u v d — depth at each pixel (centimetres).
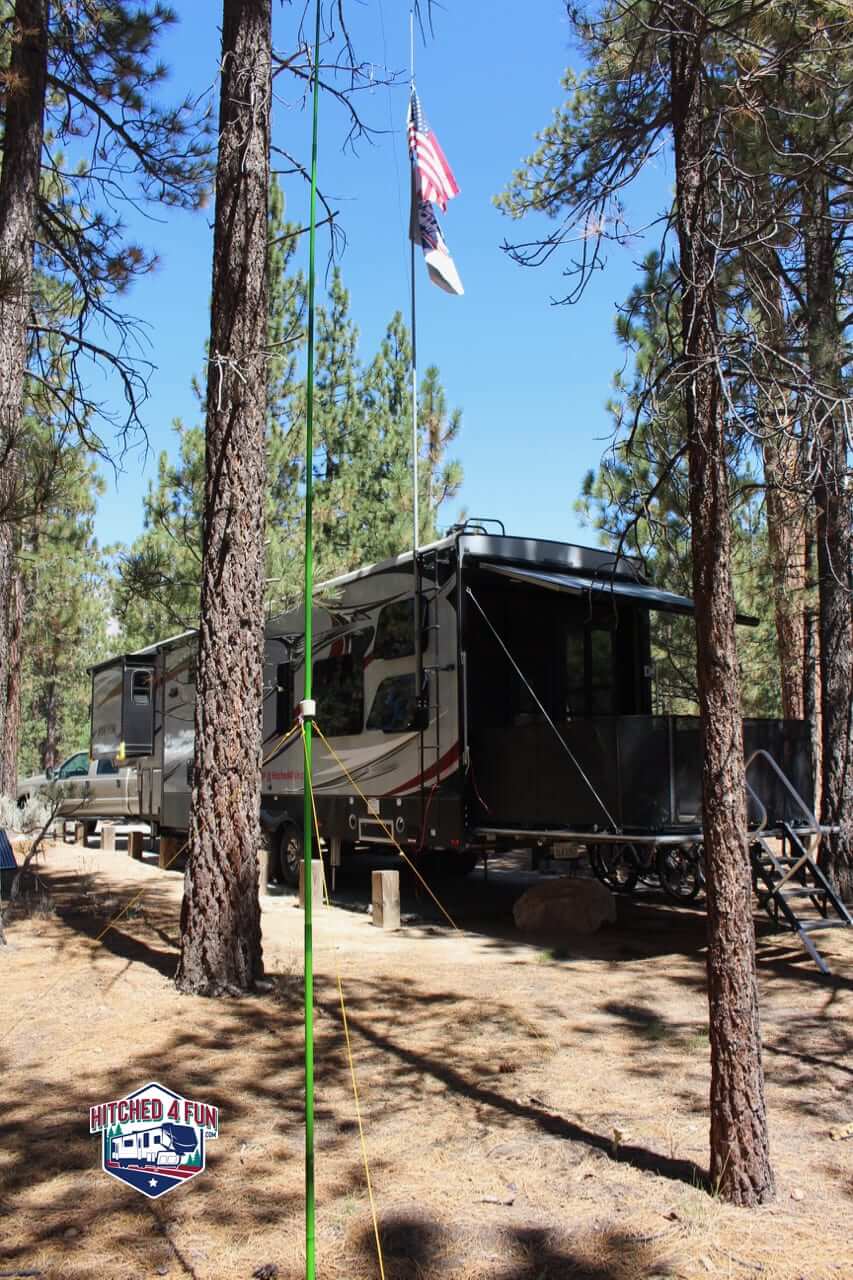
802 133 611
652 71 525
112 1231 350
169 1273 322
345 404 1867
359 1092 484
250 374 700
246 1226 353
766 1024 596
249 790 677
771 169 612
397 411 1931
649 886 1104
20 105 834
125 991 660
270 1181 388
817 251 827
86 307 1029
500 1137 429
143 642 1975
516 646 998
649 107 545
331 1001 648
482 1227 351
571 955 797
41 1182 388
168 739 1461
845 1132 430
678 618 1194
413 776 1002
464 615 944
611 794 799
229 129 713
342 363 1894
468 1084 496
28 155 834
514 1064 525
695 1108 459
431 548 988
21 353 809
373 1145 422
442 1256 332
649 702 1064
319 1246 339
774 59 480
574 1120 447
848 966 735
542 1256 330
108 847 1598
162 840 1330
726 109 455
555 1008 633
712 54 529
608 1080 500
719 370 394
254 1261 330
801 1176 387
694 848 934
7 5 995
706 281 407
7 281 724
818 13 547
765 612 1441
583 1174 390
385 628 1062
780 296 575
